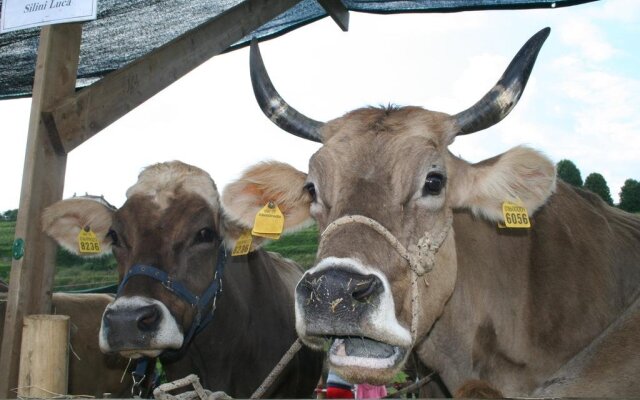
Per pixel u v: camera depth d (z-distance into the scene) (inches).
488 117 62.6
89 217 82.9
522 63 63.0
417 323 56.5
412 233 57.2
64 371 58.1
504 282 69.0
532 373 67.9
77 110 70.7
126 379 98.7
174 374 85.0
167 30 98.0
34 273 68.1
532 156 61.9
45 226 68.5
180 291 75.9
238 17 87.3
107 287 121.0
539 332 67.9
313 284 50.1
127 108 75.9
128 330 70.3
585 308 67.9
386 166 57.6
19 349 66.2
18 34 94.1
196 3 89.2
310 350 96.0
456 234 69.2
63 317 58.2
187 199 79.7
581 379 46.4
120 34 98.0
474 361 68.7
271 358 89.7
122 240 78.8
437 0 96.9
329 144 60.3
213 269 80.4
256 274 90.3
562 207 72.9
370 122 60.9
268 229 70.6
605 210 78.0
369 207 55.6
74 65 72.4
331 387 90.1
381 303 50.8
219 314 82.4
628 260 72.6
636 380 45.1
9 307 66.7
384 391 82.3
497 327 68.6
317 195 60.1
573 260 69.7
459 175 63.8
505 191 63.6
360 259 51.9
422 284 59.1
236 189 71.0
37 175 68.3
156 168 83.0
